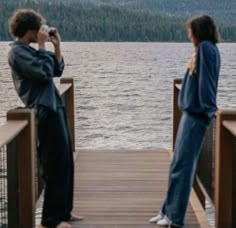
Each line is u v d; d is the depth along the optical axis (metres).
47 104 3.76
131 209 4.75
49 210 4.06
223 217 3.84
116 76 45.84
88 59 71.38
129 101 28.61
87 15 112.31
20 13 3.76
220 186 3.82
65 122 3.97
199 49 3.81
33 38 3.78
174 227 4.18
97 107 25.91
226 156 3.80
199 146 4.06
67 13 110.38
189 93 3.96
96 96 30.89
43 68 3.67
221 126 3.78
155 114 23.52
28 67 3.65
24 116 3.61
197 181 5.12
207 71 3.78
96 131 18.52
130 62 66.44
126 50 102.94
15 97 29.52
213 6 173.62
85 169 6.18
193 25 3.85
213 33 3.85
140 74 48.38
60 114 3.90
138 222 4.40
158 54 90.62
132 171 6.10
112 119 21.78
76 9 111.31
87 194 5.20
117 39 114.19
